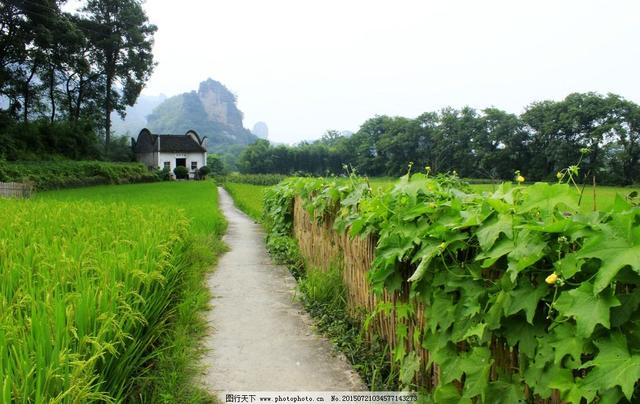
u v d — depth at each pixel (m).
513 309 2.51
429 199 3.91
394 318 4.43
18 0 44.91
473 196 3.53
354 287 5.71
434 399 3.28
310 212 8.37
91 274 4.51
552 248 2.37
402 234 3.77
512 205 2.71
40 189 34.25
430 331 3.51
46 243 5.71
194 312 5.89
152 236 6.38
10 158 42.25
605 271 1.97
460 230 3.09
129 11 62.47
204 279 8.27
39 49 48.78
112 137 71.62
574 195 2.56
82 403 2.54
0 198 13.63
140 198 24.61
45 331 2.91
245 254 11.35
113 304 3.59
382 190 5.14
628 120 29.14
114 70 63.25
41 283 4.13
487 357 2.86
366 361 4.64
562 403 2.47
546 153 27.66
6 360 2.62
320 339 5.37
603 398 2.00
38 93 56.44
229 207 30.92
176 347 4.61
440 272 3.27
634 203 2.36
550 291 2.39
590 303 2.05
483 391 2.79
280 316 6.22
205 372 4.46
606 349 2.03
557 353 2.25
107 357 3.25
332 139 118.00
